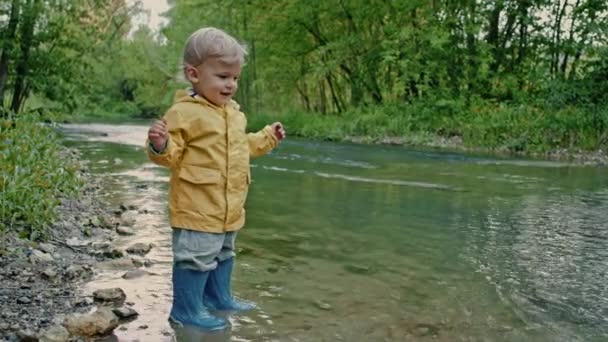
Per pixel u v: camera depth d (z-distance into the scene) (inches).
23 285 109.4
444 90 668.1
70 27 602.9
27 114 237.3
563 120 514.0
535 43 655.1
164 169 309.1
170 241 150.4
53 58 592.7
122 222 169.0
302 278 122.3
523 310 105.0
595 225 181.8
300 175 305.3
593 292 115.8
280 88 891.4
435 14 688.4
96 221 164.9
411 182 283.6
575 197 241.4
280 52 824.9
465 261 137.3
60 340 85.6
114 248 137.4
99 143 499.2
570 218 192.9
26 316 94.7
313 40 817.5
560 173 337.1
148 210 190.9
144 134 630.5
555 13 632.4
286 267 130.2
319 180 285.1
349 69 788.0
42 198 153.6
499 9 657.0
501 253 145.3
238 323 96.8
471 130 567.2
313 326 96.0
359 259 137.7
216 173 97.2
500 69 681.6
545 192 255.6
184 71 100.1
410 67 681.6
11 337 85.2
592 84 549.6
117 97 1391.5
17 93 594.2
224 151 98.3
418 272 128.0
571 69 622.5
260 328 94.8
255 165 356.2
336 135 646.5
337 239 157.4
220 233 98.4
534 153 489.1
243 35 840.3
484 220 187.6
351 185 268.7
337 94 878.4
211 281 102.7
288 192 242.1
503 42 689.0
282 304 106.4
